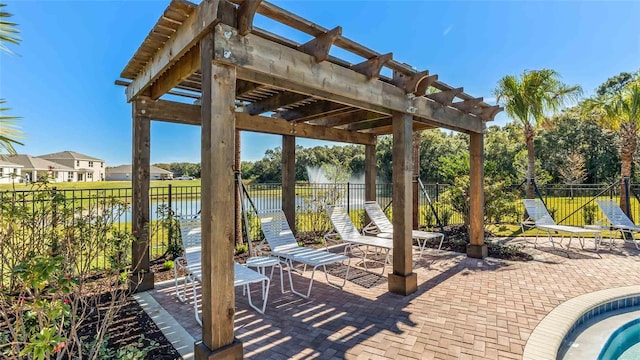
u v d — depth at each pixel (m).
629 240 7.76
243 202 5.71
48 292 2.12
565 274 5.04
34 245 2.88
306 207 8.80
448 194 8.59
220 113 2.43
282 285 4.33
